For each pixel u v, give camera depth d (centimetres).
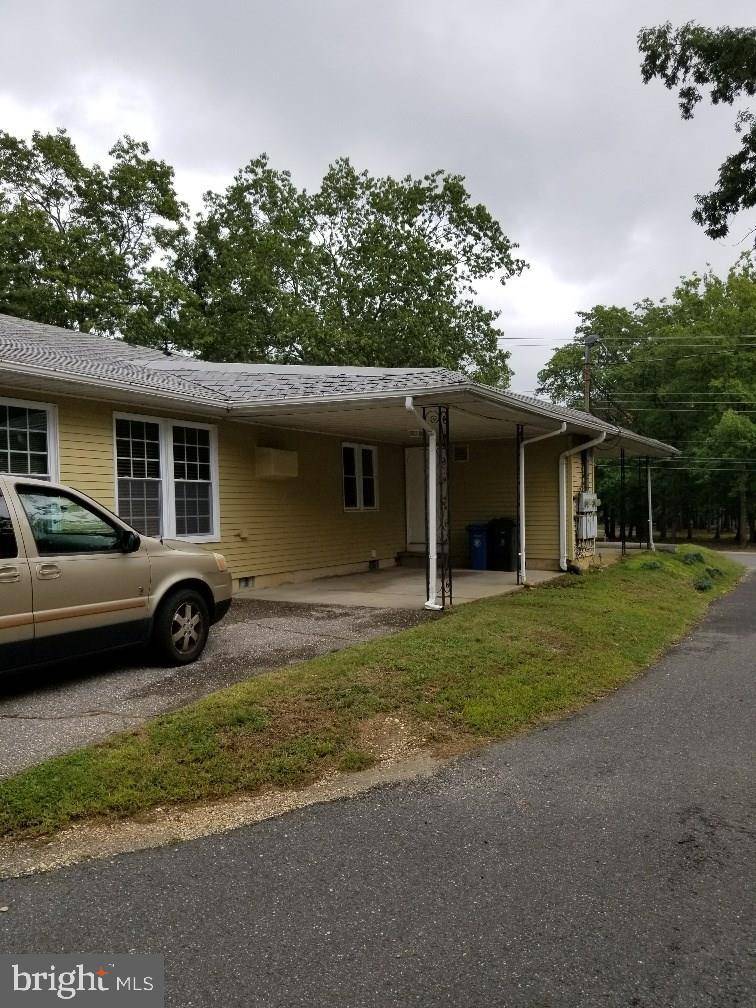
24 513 536
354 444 1409
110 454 928
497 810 396
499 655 674
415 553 1541
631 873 327
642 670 725
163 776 418
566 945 271
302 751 458
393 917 291
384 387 932
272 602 1009
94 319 2405
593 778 443
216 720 485
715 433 2902
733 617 1093
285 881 320
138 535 623
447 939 276
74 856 344
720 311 3212
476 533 1436
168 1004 239
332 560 1339
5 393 805
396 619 860
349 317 2883
